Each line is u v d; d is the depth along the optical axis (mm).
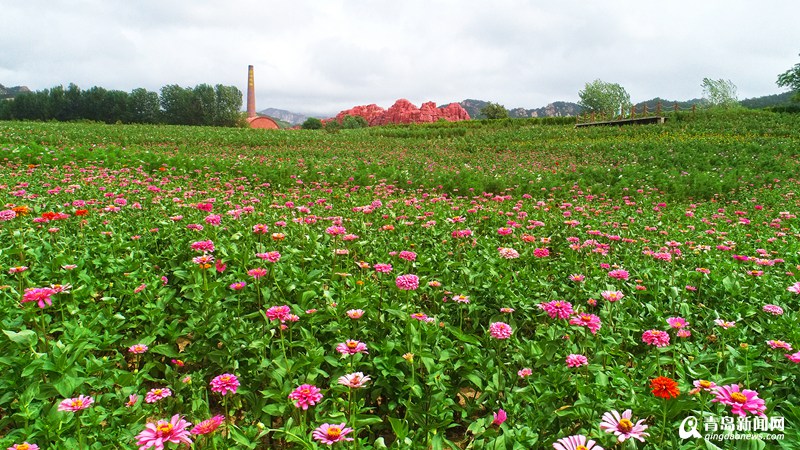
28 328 3635
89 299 4203
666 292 5074
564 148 30406
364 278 4891
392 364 3195
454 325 4340
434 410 2939
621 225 9336
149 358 3799
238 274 4449
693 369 3350
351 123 95312
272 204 10031
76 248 5602
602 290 5074
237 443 2721
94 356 3447
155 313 3959
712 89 61562
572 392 3061
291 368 3014
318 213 9125
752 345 3965
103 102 99188
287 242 6316
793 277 5832
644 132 37250
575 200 13680
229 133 40938
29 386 2820
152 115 103375
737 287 5086
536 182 15883
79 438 2494
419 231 7820
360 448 2559
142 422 2908
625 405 2732
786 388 3109
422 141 37875
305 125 101062
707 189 15172
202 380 3377
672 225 10062
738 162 22172
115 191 10133
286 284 4465
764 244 7953
